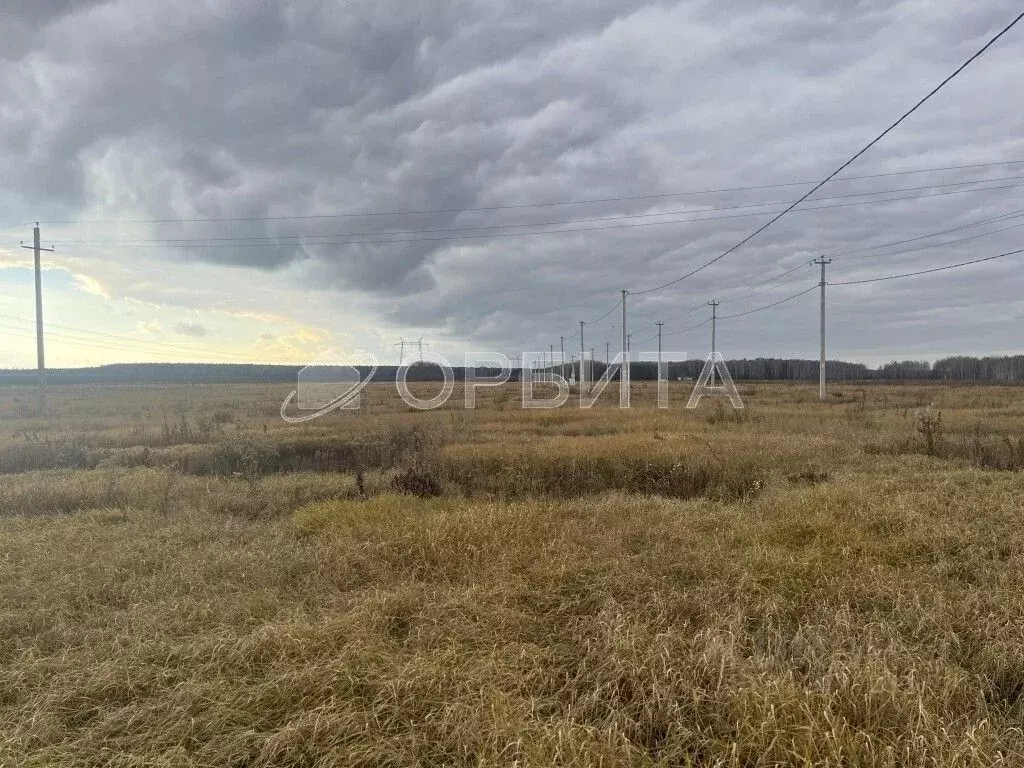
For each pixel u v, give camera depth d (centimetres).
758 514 935
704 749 386
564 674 485
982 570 667
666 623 544
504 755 371
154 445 1950
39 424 2639
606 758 364
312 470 1573
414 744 385
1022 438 1567
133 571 722
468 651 509
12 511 1117
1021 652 484
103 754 387
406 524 862
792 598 616
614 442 1655
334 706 416
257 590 650
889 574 653
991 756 364
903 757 359
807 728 368
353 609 577
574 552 743
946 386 5650
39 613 599
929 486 1080
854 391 4556
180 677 472
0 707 445
